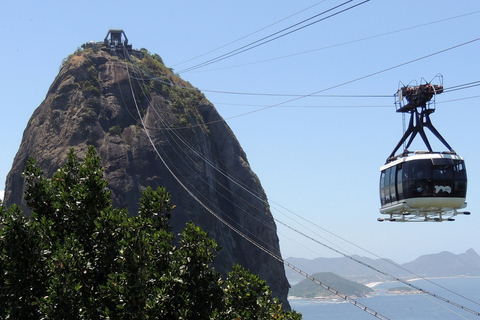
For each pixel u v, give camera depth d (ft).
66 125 471.21
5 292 95.30
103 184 106.11
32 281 94.12
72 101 485.15
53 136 469.57
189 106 521.24
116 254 94.89
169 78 543.80
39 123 493.77
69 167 111.96
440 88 130.62
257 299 97.25
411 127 134.41
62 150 454.81
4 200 484.33
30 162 110.11
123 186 437.99
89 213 103.81
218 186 490.90
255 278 99.14
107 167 444.96
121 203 429.79
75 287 88.89
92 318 90.79
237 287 97.25
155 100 503.61
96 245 97.60
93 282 94.43
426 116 132.67
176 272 93.86
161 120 487.61
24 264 95.09
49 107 490.08
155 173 453.58
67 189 108.88
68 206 104.63
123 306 87.25
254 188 502.38
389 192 136.67
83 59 512.63
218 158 515.09
